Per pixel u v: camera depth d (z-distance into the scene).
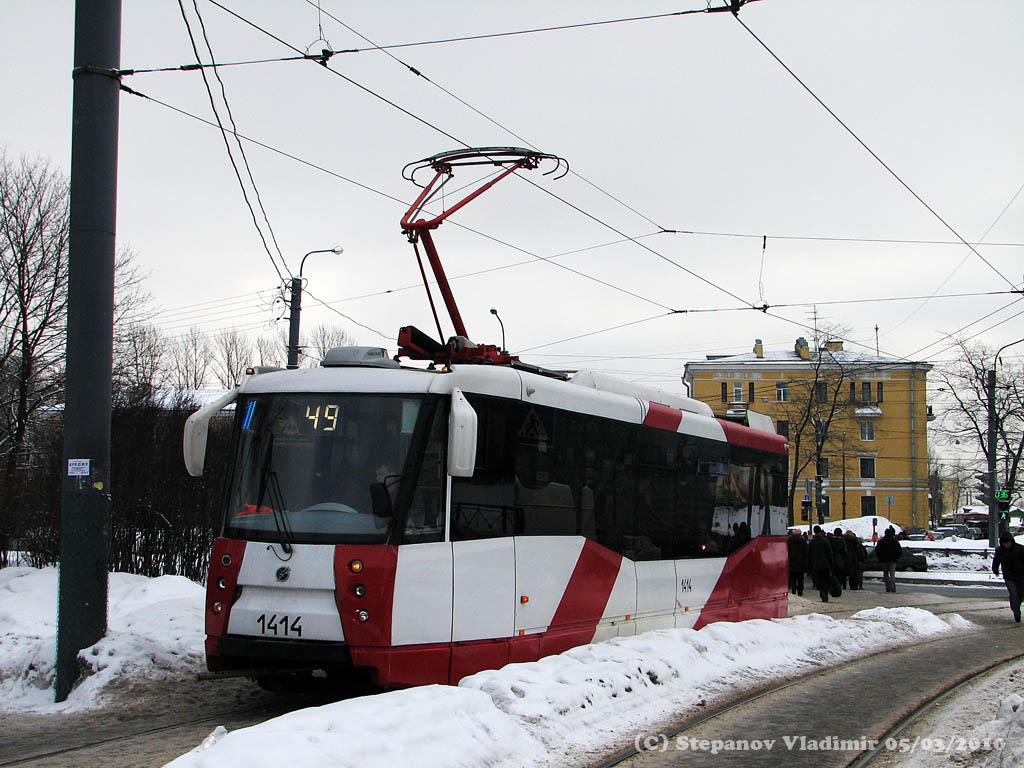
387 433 8.30
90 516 9.42
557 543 9.71
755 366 66.12
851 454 64.12
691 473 12.75
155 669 9.27
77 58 9.71
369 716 6.32
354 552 7.89
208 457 17.17
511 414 9.16
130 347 25.41
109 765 6.56
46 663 9.60
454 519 8.39
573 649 9.48
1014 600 17.91
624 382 11.80
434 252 11.07
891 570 25.33
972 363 47.06
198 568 16.80
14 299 22.19
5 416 21.84
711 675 10.11
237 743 5.44
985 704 9.38
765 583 14.81
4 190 22.27
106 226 9.66
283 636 7.91
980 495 34.50
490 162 12.28
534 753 6.74
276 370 9.13
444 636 8.19
